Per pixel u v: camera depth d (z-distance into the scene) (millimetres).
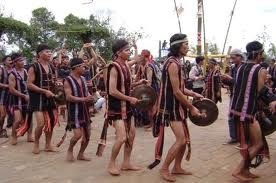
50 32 26734
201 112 6152
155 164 6090
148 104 6562
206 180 6160
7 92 9094
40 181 6273
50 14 27859
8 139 9117
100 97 12844
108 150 8070
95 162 7188
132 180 6195
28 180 6328
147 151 7902
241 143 5832
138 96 6531
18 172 6723
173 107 5910
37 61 7715
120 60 6312
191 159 7238
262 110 6020
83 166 6965
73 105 7008
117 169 6441
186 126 6031
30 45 25297
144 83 7102
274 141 8531
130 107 6398
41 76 7602
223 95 19656
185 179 6199
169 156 6070
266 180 6098
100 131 10094
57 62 11906
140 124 10422
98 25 27656
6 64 9164
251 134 5789
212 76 10156
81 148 7246
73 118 7027
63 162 7219
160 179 6203
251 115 5676
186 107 6008
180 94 5805
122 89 6230
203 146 8203
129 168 6652
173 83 5797
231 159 7246
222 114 12672
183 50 5918
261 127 6109
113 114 6285
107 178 6305
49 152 7926
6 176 6535
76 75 7004
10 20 23547
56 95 7680
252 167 6238
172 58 5891
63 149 8164
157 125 6078
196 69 12086
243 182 6035
